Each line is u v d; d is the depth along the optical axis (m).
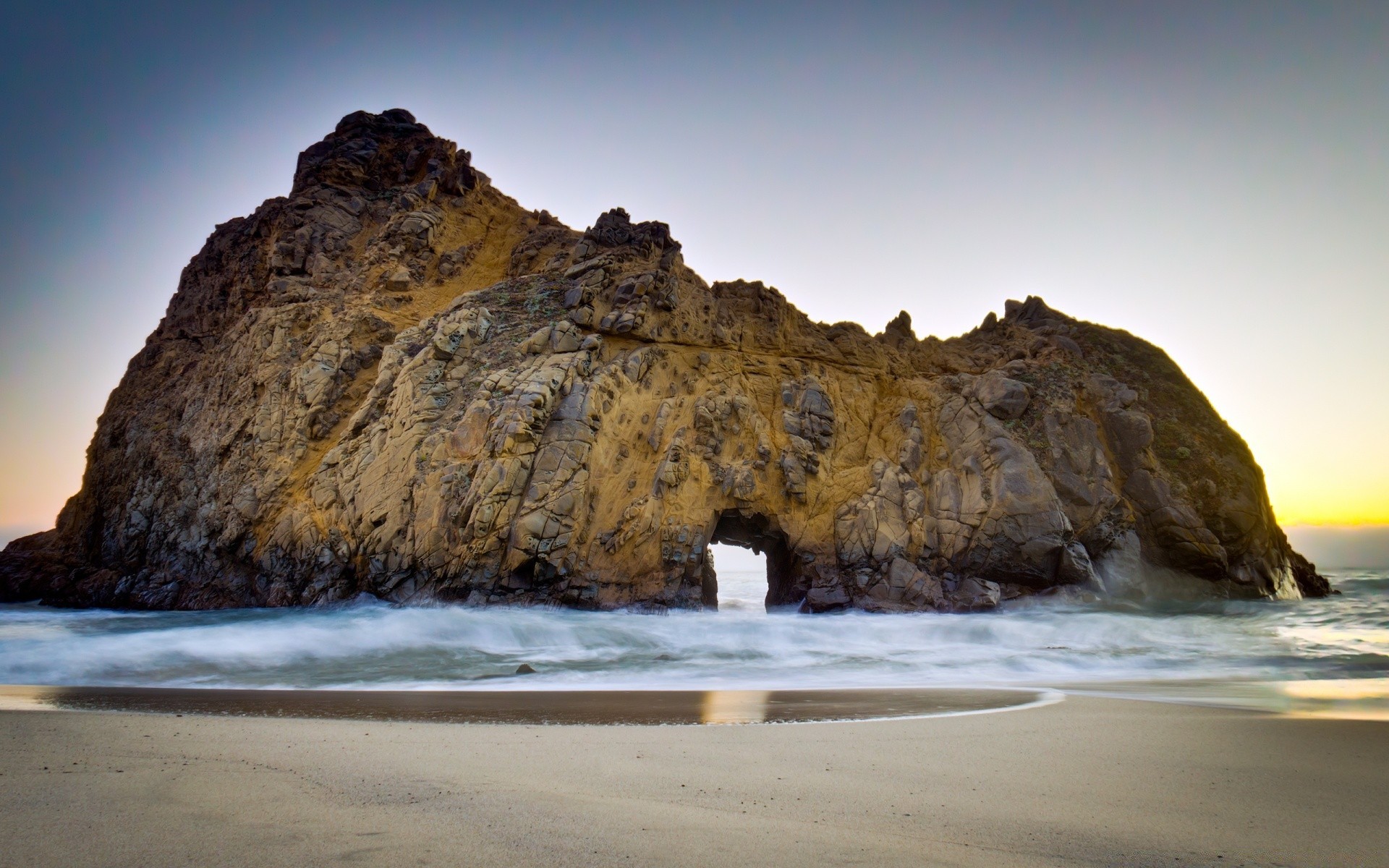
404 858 4.20
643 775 6.12
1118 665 15.63
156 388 35.12
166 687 12.20
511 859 4.21
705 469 27.08
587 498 25.25
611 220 33.50
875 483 28.25
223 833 4.55
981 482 27.88
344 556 24.70
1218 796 5.78
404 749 6.90
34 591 31.00
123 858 4.14
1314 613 25.00
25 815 4.84
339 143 39.41
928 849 4.55
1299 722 8.70
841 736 7.77
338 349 29.94
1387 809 5.52
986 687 12.57
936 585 26.12
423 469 24.61
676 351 29.66
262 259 35.56
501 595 23.42
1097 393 31.38
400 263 33.81
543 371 26.12
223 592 26.89
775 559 29.97
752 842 4.60
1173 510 28.72
